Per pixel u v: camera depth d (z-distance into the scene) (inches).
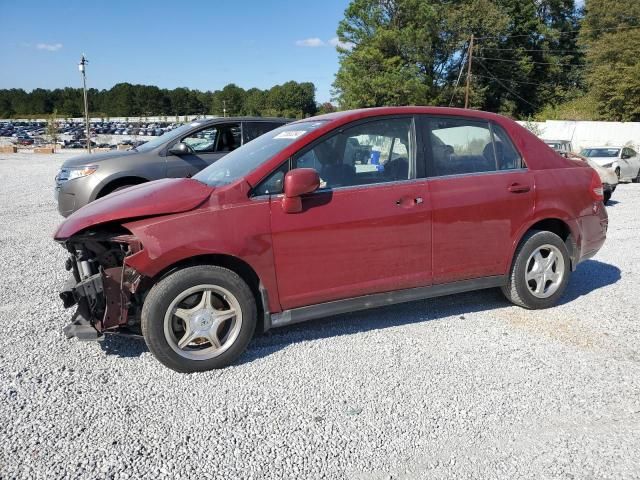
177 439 105.2
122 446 102.7
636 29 1689.2
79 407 117.0
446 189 156.4
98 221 129.6
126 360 141.2
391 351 145.8
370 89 1855.3
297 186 133.2
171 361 130.9
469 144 165.8
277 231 136.6
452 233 157.2
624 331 159.5
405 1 1898.4
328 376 131.4
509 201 165.0
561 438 105.3
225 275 133.3
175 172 294.7
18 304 186.1
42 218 375.6
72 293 133.7
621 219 376.8
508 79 2203.5
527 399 120.0
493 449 102.0
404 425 110.0
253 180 138.2
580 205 179.9
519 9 2219.5
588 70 2015.3
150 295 128.3
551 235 174.4
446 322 167.6
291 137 150.8
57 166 967.0
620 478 93.2
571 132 1523.1
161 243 126.7
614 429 108.3
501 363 138.1
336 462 98.1
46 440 104.5
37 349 147.7
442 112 162.9
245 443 103.9
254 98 4626.0
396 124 155.7
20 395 122.0
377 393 123.0
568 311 177.0
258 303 142.4
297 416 113.6
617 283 209.2
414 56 1924.2
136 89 5369.1
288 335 158.1
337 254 143.2
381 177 151.1
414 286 155.5
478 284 166.6
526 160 172.9
